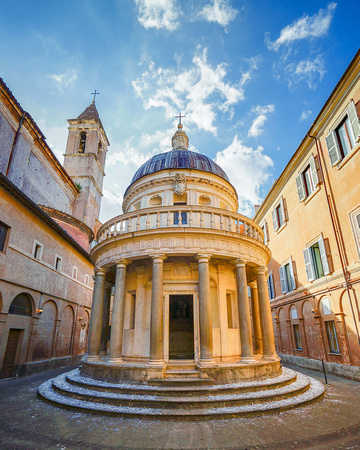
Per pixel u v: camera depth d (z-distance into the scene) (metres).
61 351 23.59
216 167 21.17
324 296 19.02
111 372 12.26
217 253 13.76
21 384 15.03
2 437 7.69
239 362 13.12
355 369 15.64
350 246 16.56
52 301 22.02
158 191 19.19
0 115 20.25
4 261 16.14
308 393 11.66
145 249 13.76
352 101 16.22
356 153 16.12
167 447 7.19
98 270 15.91
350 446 7.16
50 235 21.78
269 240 29.61
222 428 8.39
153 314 12.60
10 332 17.33
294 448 7.12
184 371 12.20
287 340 24.69
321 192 19.58
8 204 16.66
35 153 26.56
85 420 9.07
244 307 13.66
